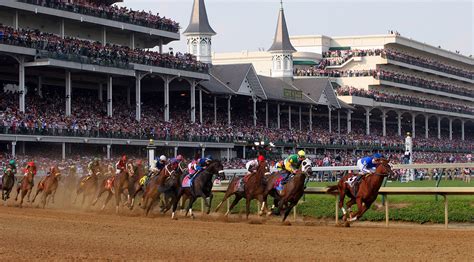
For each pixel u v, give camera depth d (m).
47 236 23.81
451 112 118.62
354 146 89.25
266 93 81.62
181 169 31.94
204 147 68.62
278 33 96.94
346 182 28.53
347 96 96.81
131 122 64.38
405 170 60.59
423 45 120.06
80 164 54.62
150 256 19.59
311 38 114.06
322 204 33.62
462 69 131.75
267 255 19.75
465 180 62.69
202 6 86.38
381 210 32.03
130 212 34.38
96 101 67.00
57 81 66.31
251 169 31.34
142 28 69.25
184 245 21.72
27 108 58.25
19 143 56.50
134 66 64.69
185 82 73.50
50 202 41.69
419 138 111.06
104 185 35.78
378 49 109.50
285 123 88.00
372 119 110.00
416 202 33.00
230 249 20.89
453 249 20.72
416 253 19.98
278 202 30.00
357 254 19.88
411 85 111.94
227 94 74.69
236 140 72.44
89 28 67.69
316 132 88.50
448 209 30.81
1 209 36.03
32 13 60.78
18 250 20.53
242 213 35.81
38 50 56.78
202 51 85.50
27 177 38.84
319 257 19.39
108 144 59.97
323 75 106.00
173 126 67.44
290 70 95.88
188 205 33.69
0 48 54.56
